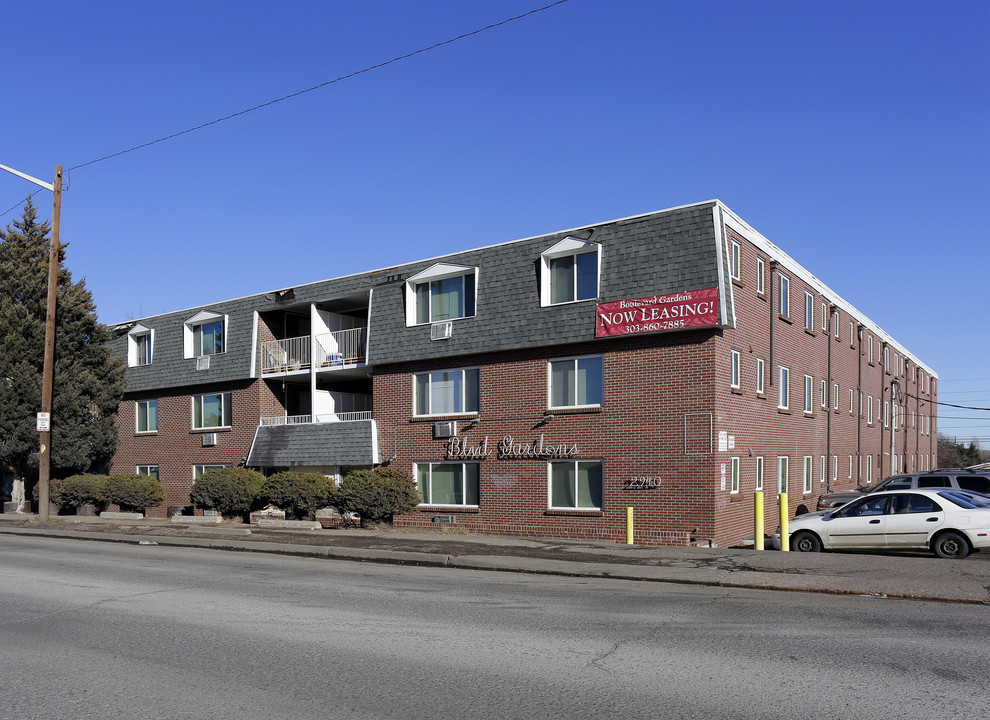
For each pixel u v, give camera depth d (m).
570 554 15.16
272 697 6.53
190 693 6.66
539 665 7.41
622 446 22.00
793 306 28.55
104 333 31.92
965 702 6.19
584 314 22.66
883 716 5.89
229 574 13.73
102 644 8.43
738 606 10.32
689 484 20.81
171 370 34.03
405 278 26.97
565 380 23.33
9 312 29.30
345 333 31.81
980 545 15.07
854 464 36.41
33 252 30.98
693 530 20.64
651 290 21.52
